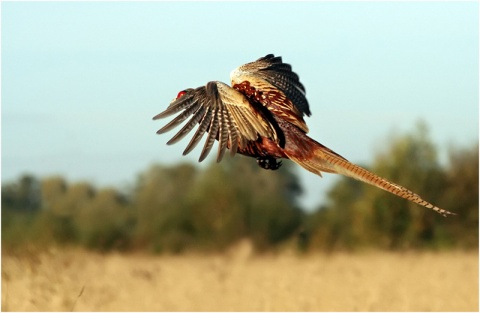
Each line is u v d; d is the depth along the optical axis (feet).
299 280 102.01
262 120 32.89
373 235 183.42
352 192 192.24
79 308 68.59
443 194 187.62
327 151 34.83
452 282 100.58
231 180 193.57
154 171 194.18
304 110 37.55
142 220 186.91
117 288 84.43
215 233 189.37
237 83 36.83
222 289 91.04
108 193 177.99
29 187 176.14
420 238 184.65
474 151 183.73
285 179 195.72
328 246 184.96
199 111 31.91
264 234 190.08
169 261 155.74
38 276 72.28
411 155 188.44
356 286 93.61
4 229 148.77
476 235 184.96
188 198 192.54
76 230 164.25
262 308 75.25
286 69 37.91
